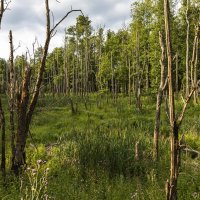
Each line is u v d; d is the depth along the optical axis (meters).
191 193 7.62
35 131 20.69
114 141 11.04
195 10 32.25
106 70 46.28
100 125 21.47
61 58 69.25
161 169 9.74
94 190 7.97
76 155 10.76
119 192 8.09
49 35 9.55
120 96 45.34
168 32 4.52
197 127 17.78
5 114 25.42
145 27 37.34
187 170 9.52
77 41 55.53
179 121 4.52
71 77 65.06
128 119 23.38
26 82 9.45
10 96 9.46
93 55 64.75
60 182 8.57
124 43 46.19
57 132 20.56
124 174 9.70
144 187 8.37
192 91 4.45
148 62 41.09
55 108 32.94
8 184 8.39
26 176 8.66
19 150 9.38
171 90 4.52
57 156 11.63
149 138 14.17
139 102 30.25
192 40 36.00
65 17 9.58
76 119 26.06
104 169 9.76
